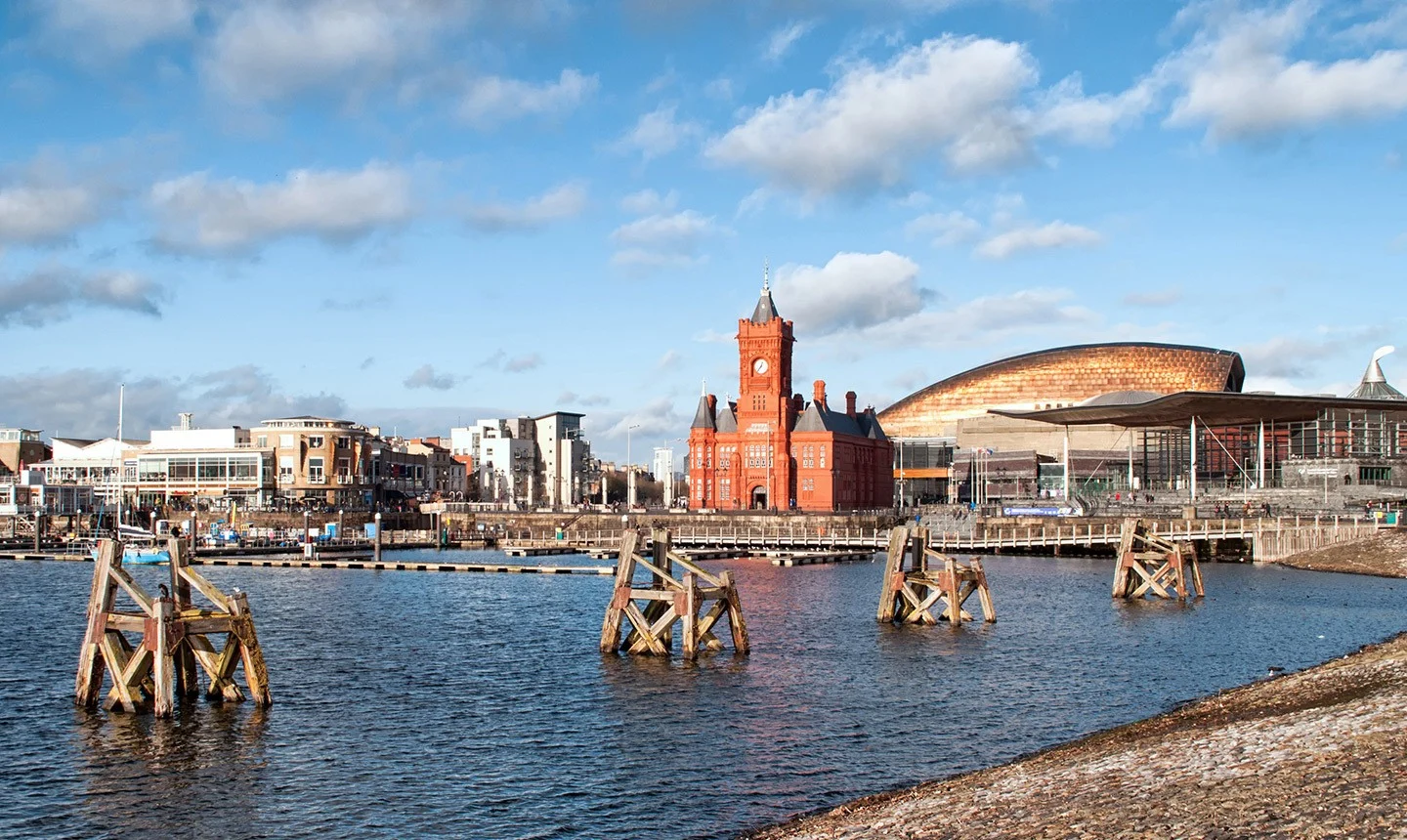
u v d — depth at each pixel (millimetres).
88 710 54656
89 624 55031
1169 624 86062
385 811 41125
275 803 42000
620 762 47094
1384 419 196875
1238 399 185375
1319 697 49844
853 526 191125
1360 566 132625
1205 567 139500
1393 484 191750
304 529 184125
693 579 71812
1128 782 34594
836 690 61125
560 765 46688
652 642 71250
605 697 59250
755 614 91688
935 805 35969
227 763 46719
